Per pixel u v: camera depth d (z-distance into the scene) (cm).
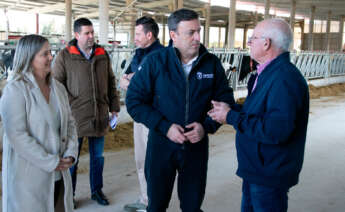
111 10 2798
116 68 650
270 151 186
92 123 307
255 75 208
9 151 192
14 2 2711
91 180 329
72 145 212
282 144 184
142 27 281
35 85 194
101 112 315
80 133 305
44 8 2875
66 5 2211
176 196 351
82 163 445
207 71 214
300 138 187
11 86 188
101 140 324
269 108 179
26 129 191
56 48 518
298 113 180
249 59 956
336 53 1515
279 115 174
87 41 296
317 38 4291
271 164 186
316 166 451
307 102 186
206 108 219
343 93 1290
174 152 215
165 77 210
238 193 362
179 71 210
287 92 174
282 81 176
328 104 1011
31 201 193
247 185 212
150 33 282
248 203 213
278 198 192
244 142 196
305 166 450
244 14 3372
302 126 186
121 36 4266
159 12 3062
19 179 191
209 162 465
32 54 192
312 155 500
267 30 186
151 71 214
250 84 209
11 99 186
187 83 210
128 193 356
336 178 408
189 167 219
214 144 565
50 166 191
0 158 434
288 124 173
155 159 219
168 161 217
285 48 186
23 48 192
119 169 429
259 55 192
